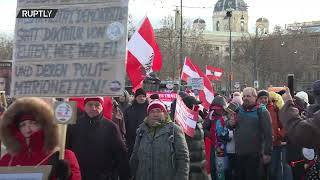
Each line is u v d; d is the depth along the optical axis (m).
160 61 10.55
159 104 6.51
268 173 9.65
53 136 4.04
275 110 9.82
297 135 4.44
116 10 4.47
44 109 4.07
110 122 6.43
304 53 74.88
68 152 4.19
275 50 70.56
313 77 76.25
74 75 4.54
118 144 6.34
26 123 4.02
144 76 10.29
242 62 71.69
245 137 9.23
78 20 4.55
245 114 9.33
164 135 6.43
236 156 9.45
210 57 70.12
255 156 9.24
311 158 5.53
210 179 10.06
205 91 17.09
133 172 6.73
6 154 4.15
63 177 3.94
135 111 9.86
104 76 4.47
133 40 10.29
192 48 59.94
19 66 4.65
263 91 9.99
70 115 4.04
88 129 6.30
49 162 4.02
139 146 6.57
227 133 9.55
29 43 4.64
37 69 4.61
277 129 9.67
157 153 6.38
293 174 9.39
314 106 4.78
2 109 9.39
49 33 4.61
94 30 4.52
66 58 4.56
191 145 7.85
